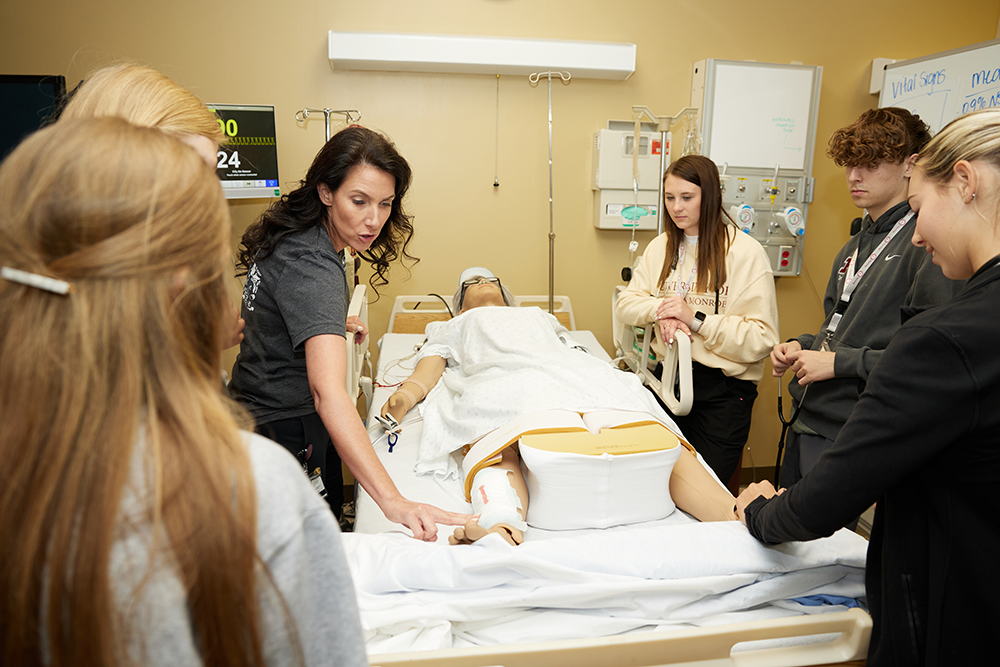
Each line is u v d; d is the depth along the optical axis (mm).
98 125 445
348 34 2547
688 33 2859
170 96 990
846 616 967
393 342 2668
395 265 2936
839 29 2930
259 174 2432
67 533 377
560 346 2135
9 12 2438
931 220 848
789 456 1925
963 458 787
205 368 469
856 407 836
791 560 1083
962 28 2996
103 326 404
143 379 418
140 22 2529
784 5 2881
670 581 1029
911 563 852
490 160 2879
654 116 2768
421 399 2117
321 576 479
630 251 3012
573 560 1052
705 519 1419
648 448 1369
